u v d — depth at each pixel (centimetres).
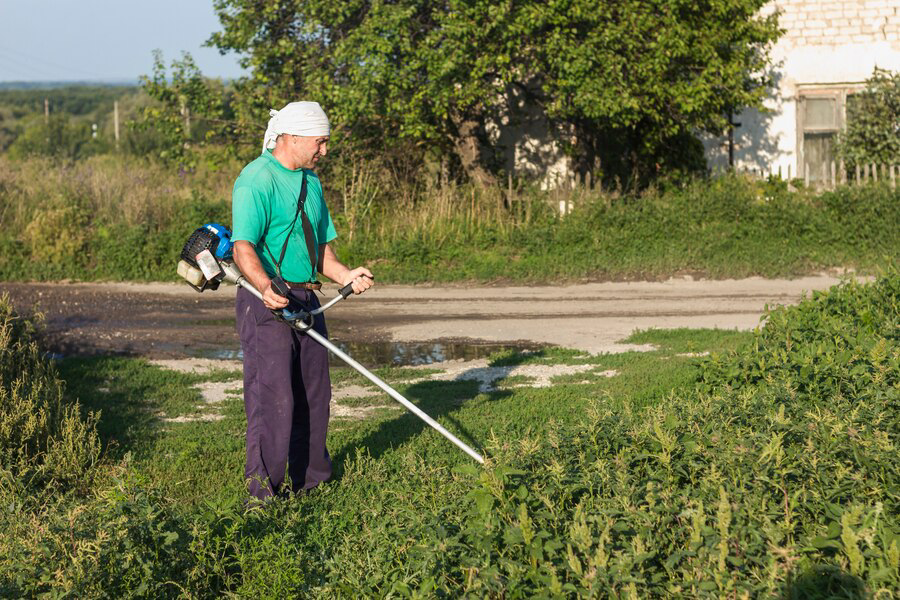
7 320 776
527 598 340
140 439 678
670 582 336
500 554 364
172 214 1655
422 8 1555
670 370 832
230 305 1341
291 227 512
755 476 393
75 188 1703
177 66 1673
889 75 1881
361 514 490
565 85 1474
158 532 388
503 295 1359
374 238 1588
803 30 1914
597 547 354
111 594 372
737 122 1941
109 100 12175
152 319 1243
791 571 327
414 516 408
